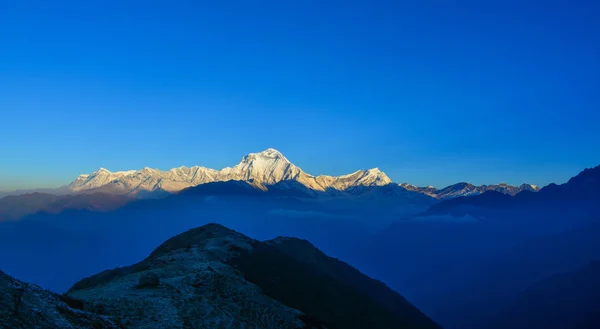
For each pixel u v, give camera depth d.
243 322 51.00
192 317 46.16
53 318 28.52
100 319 34.34
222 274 65.50
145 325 40.03
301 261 117.00
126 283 54.94
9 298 27.28
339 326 76.19
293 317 59.62
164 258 82.31
